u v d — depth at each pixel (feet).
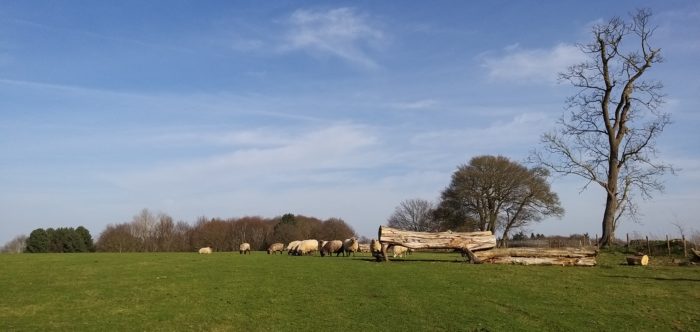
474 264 112.27
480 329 54.24
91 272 100.58
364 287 78.38
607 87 152.87
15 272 100.68
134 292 75.61
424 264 112.98
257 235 401.29
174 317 59.88
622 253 137.08
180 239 403.54
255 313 61.57
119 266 113.80
